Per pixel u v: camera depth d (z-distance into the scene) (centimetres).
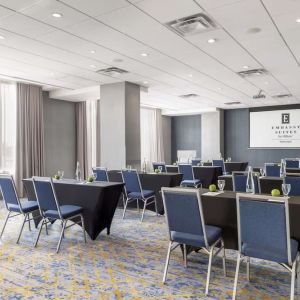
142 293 289
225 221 331
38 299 279
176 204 294
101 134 852
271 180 457
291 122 1299
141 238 464
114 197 468
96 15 412
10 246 427
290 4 382
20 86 870
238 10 398
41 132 933
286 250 244
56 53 575
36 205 456
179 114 1510
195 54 586
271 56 602
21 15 411
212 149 1422
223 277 323
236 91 974
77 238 464
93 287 302
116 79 792
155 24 442
